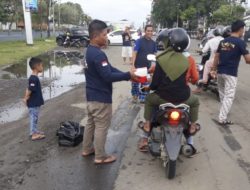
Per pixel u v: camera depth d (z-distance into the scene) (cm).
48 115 545
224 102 490
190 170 348
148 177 332
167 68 325
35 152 392
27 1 2123
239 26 465
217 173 342
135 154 385
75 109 581
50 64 1284
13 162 366
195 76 358
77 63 1320
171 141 314
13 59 1388
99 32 338
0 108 612
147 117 351
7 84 851
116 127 476
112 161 364
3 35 3503
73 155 382
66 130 410
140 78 341
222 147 410
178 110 315
